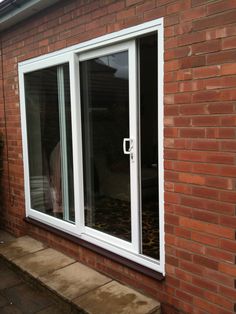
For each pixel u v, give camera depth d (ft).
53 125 13.14
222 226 7.66
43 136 13.78
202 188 7.95
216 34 7.35
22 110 14.34
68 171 12.73
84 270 11.33
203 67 7.64
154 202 10.24
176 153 8.40
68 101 12.16
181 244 8.55
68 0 11.16
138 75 9.64
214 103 7.52
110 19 9.77
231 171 7.38
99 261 11.12
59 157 13.08
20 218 15.28
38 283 10.90
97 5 10.12
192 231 8.27
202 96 7.72
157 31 8.57
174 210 8.62
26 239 14.26
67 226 12.50
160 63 8.54
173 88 8.28
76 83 11.44
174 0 8.05
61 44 11.69
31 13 12.71
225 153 7.44
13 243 13.84
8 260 12.43
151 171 10.02
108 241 11.00
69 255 12.42
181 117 8.19
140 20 8.92
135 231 10.08
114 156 10.75
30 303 10.44
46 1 11.57
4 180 16.25
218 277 7.86
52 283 10.55
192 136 8.02
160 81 8.59
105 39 10.00
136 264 9.93
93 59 10.99
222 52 7.29
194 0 7.66
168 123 8.50
